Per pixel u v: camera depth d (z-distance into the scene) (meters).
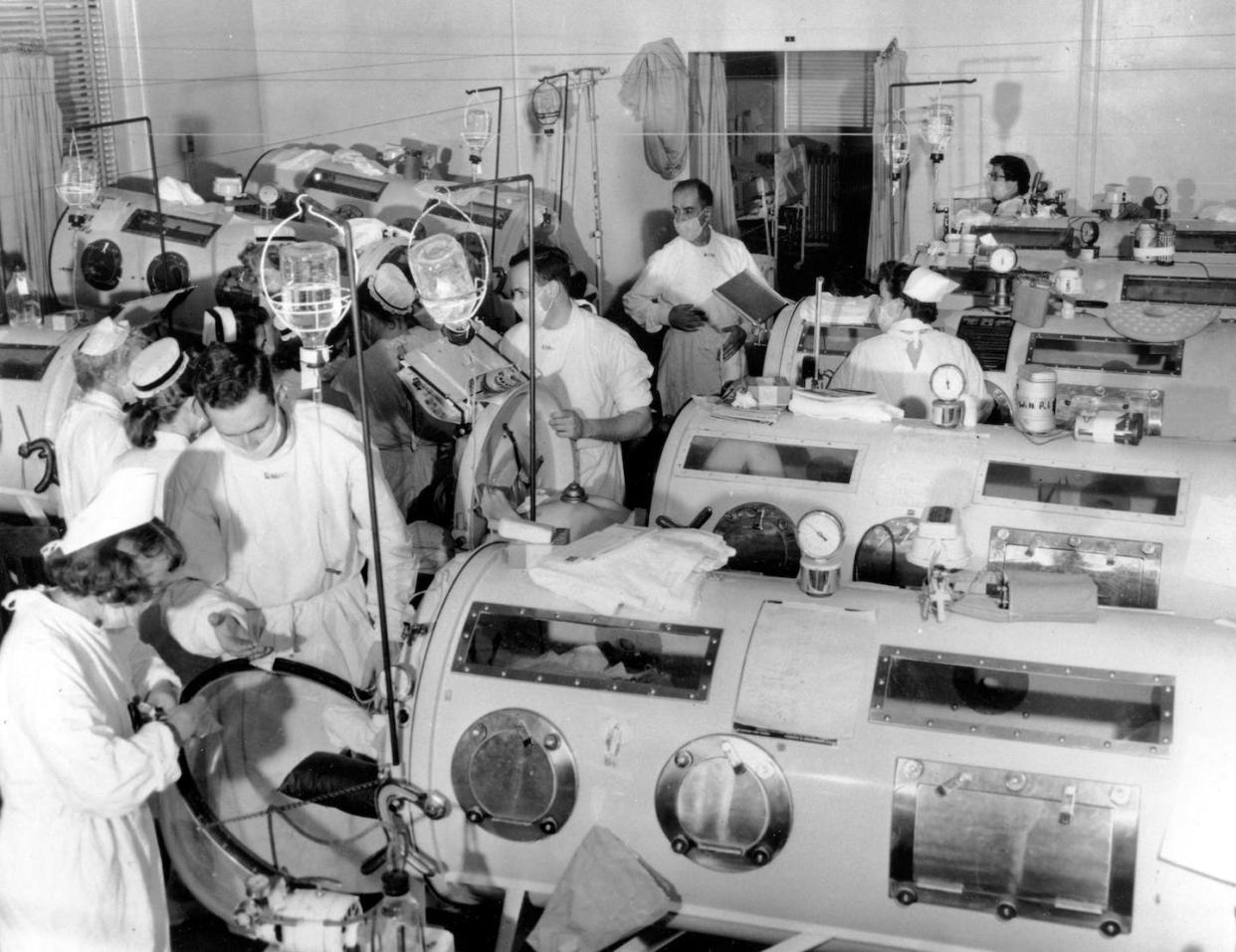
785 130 10.25
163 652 3.99
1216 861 2.65
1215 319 5.71
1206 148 9.66
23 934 2.80
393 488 5.31
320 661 3.82
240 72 10.42
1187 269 6.61
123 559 2.71
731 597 3.17
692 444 4.53
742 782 2.90
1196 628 2.99
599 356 5.01
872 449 4.34
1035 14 9.69
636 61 10.04
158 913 3.00
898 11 9.85
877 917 2.88
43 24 8.57
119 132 9.21
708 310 7.07
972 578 3.17
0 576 5.13
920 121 10.01
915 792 2.81
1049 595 3.06
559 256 4.93
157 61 9.45
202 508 3.64
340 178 8.64
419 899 3.19
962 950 2.84
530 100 10.34
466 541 4.51
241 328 5.01
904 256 10.12
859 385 5.12
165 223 7.24
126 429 3.96
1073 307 5.88
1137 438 4.17
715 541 3.42
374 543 3.03
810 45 10.01
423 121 10.63
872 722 2.87
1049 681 2.99
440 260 3.37
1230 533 3.92
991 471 4.19
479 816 3.07
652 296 7.13
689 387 7.19
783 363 5.82
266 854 3.30
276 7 10.50
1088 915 2.74
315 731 3.48
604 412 5.06
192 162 9.89
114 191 7.56
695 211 6.94
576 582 3.17
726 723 2.94
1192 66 9.54
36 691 2.69
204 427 3.98
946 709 2.91
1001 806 2.77
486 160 10.55
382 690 3.14
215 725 3.32
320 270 3.05
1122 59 9.64
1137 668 2.86
